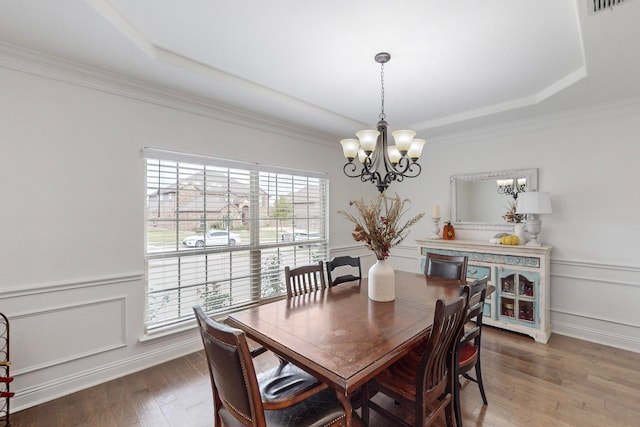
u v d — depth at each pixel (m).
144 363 2.53
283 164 3.56
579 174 3.10
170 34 1.92
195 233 2.87
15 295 1.98
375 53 2.13
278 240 3.54
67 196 2.18
